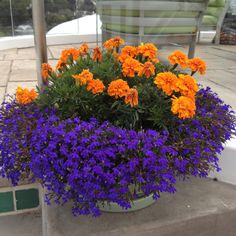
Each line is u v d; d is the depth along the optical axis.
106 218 1.36
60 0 4.37
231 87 2.39
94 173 1.11
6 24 4.52
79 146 1.12
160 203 1.47
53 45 4.41
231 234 1.50
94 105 1.38
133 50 1.53
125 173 1.12
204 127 1.36
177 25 2.61
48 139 1.17
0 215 1.71
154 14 2.53
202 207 1.46
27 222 1.68
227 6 3.17
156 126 1.36
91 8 3.54
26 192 1.69
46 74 1.50
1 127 1.37
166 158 1.16
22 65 3.48
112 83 1.27
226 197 1.54
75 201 1.18
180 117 1.24
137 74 1.44
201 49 3.04
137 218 1.36
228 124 1.45
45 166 1.14
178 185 1.62
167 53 2.21
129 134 1.19
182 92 1.28
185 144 1.25
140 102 1.35
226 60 2.85
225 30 3.22
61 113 1.35
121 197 1.13
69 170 1.13
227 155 1.62
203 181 1.67
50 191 1.44
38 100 1.40
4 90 2.60
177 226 1.37
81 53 1.60
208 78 2.53
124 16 2.58
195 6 2.62
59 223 1.33
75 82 1.37
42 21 1.62
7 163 1.26
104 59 1.55
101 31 3.00
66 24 4.47
